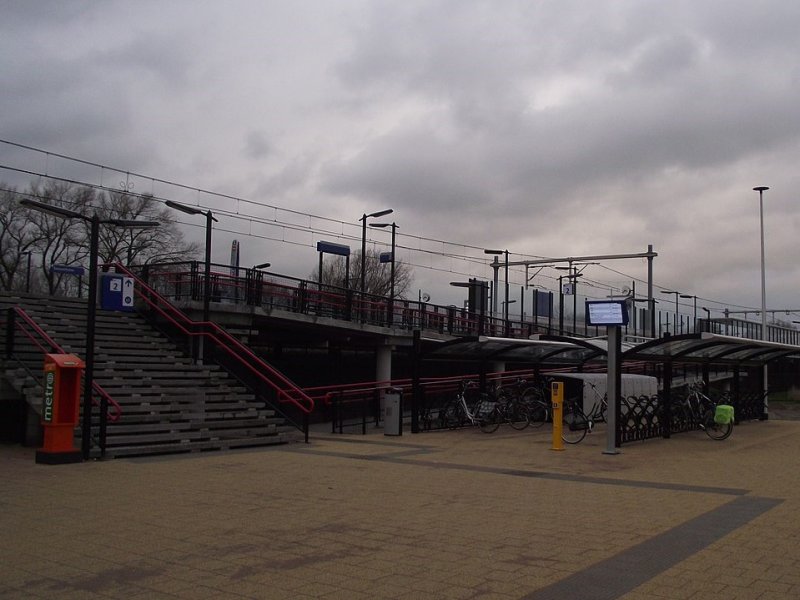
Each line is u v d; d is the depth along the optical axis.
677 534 7.66
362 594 5.59
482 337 18.59
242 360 18.42
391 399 18.75
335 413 19.72
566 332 44.41
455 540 7.34
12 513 8.43
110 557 6.58
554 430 15.93
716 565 6.45
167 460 13.20
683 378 34.47
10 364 15.01
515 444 16.89
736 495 10.16
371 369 29.94
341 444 16.52
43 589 5.65
